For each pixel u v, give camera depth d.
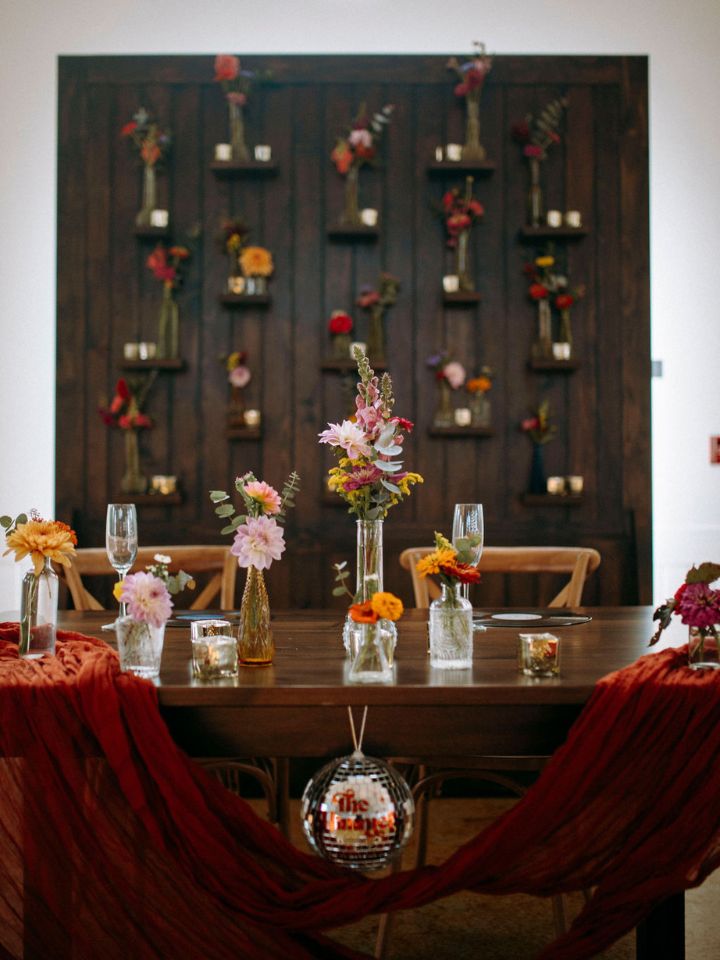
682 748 1.43
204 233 4.05
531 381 4.04
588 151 4.05
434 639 1.60
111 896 1.46
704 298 4.75
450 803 3.07
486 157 4.05
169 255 4.01
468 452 4.03
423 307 4.05
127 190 4.02
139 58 4.03
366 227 3.96
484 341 4.05
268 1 4.64
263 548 1.60
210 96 4.05
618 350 4.04
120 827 1.46
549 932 2.17
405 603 3.97
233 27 4.64
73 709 1.44
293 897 1.47
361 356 1.74
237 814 1.46
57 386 3.98
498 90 4.07
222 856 1.45
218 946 1.48
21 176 4.60
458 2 4.64
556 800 1.43
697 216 4.74
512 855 1.45
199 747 1.48
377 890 1.46
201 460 4.02
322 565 3.96
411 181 4.06
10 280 4.60
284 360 4.03
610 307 4.04
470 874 1.46
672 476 4.75
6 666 1.55
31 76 4.61
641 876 1.45
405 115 4.06
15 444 4.59
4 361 4.59
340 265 4.05
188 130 4.04
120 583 1.54
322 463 4.02
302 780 2.99
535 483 3.96
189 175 4.04
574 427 4.04
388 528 4.00
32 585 1.61
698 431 4.74
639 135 4.04
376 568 1.70
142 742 1.42
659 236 4.75
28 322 4.60
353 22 4.64
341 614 2.39
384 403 1.73
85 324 4.00
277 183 4.05
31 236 4.61
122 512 1.87
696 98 4.71
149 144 3.91
